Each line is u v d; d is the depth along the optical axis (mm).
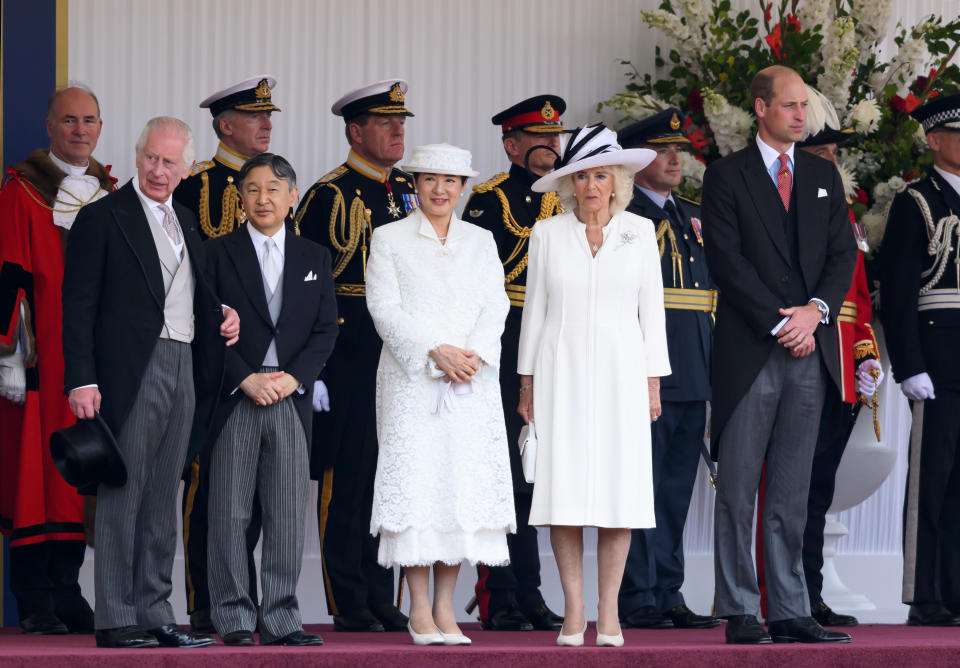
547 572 29516
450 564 20469
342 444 24375
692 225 26531
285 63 29609
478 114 30672
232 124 24609
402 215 25266
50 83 28188
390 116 25078
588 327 20766
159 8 29031
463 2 30641
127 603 19719
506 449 20938
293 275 21078
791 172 21781
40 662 16938
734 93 29031
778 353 20969
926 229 25828
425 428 20516
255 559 28141
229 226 24141
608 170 20984
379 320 20828
